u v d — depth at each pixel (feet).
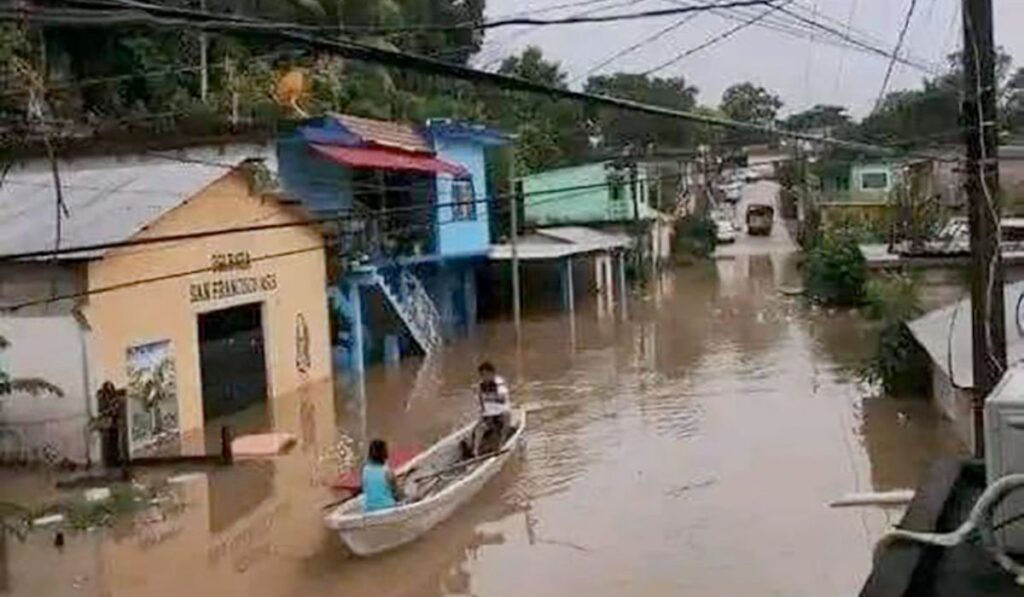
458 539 50.19
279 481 61.11
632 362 101.09
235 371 80.79
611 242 152.46
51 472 63.46
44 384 60.95
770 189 386.73
